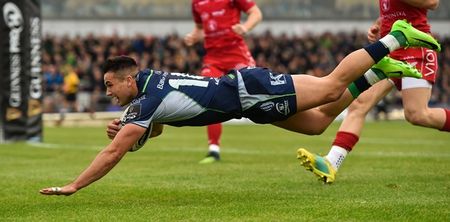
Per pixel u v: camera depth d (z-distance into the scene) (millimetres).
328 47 94875
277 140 54000
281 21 107812
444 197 21906
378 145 47156
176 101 20578
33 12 51938
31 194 24188
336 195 22719
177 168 32000
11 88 51906
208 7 36250
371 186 24641
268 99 21016
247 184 25812
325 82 21172
